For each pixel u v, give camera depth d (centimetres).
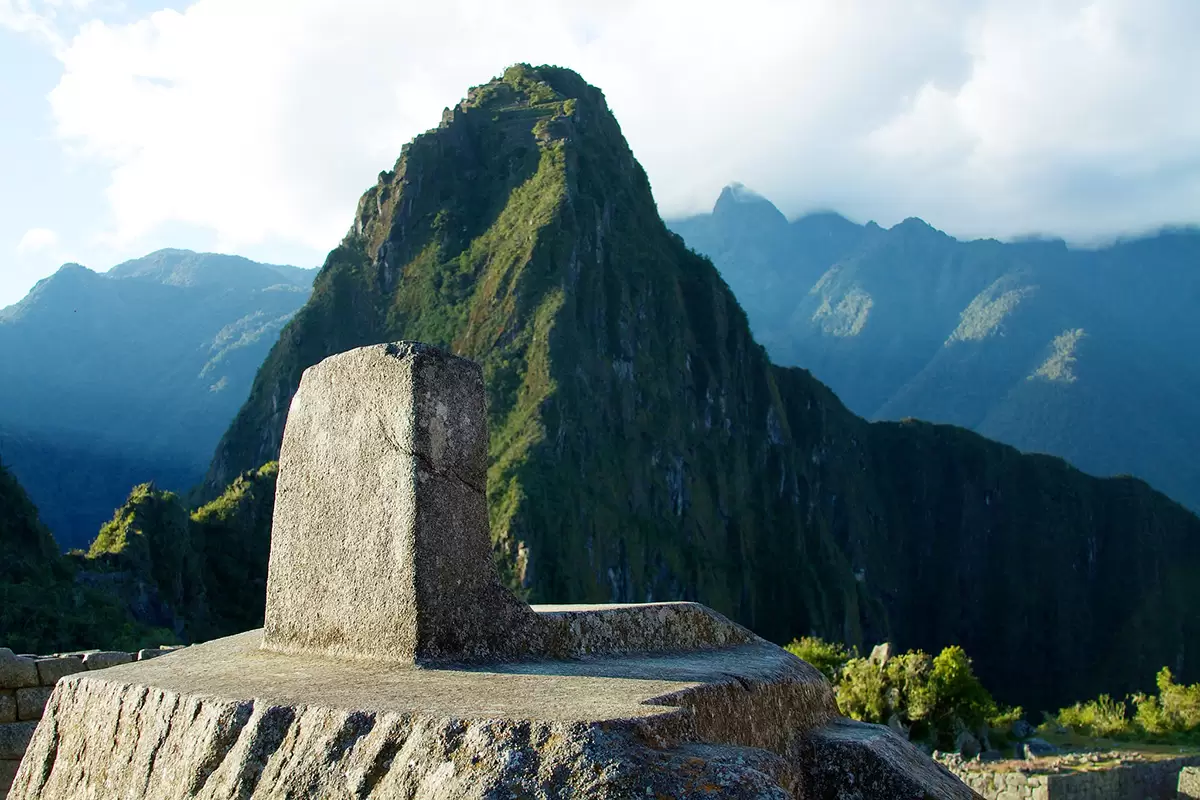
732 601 15488
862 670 4484
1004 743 4775
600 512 12838
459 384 470
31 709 907
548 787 277
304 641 496
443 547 448
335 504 488
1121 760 3288
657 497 14562
